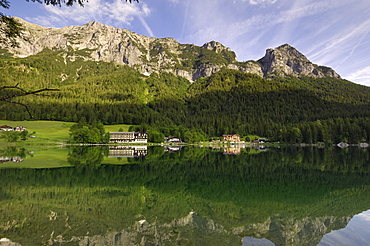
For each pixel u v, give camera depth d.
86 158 54.34
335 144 131.62
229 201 21.66
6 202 20.12
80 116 155.25
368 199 22.14
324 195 23.62
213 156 64.75
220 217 17.38
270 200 21.98
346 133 126.50
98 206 19.55
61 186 26.31
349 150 87.38
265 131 173.12
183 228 15.25
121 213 17.92
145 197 22.72
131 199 21.91
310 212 18.64
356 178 32.00
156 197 22.83
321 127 133.62
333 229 15.13
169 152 79.50
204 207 19.88
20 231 14.21
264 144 143.50
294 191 25.20
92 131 105.69
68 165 41.91
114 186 27.06
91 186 26.72
